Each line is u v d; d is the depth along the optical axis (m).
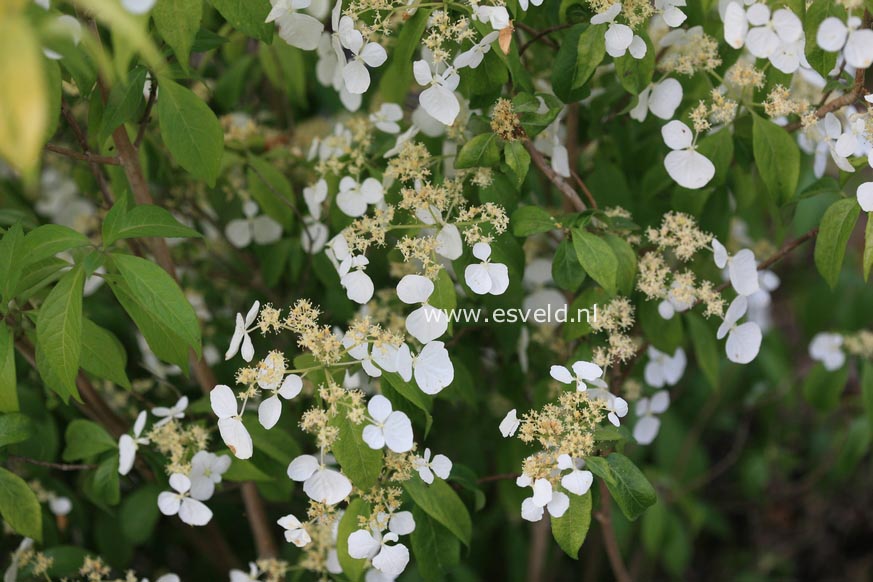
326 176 0.79
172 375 0.89
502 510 0.99
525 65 0.82
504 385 0.85
